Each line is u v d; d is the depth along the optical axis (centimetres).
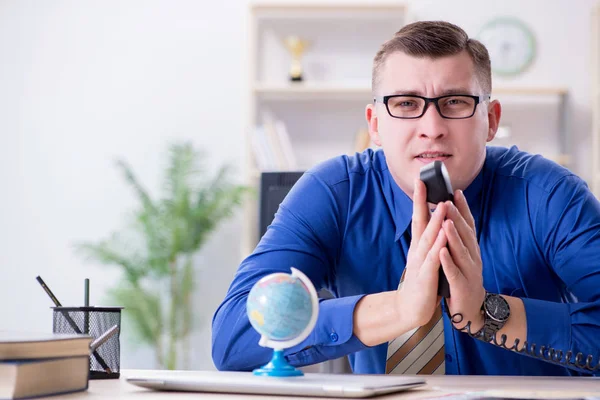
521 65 409
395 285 139
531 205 133
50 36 433
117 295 388
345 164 146
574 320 111
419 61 124
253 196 399
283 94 417
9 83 432
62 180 429
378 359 138
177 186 393
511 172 138
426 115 124
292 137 416
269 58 422
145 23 431
